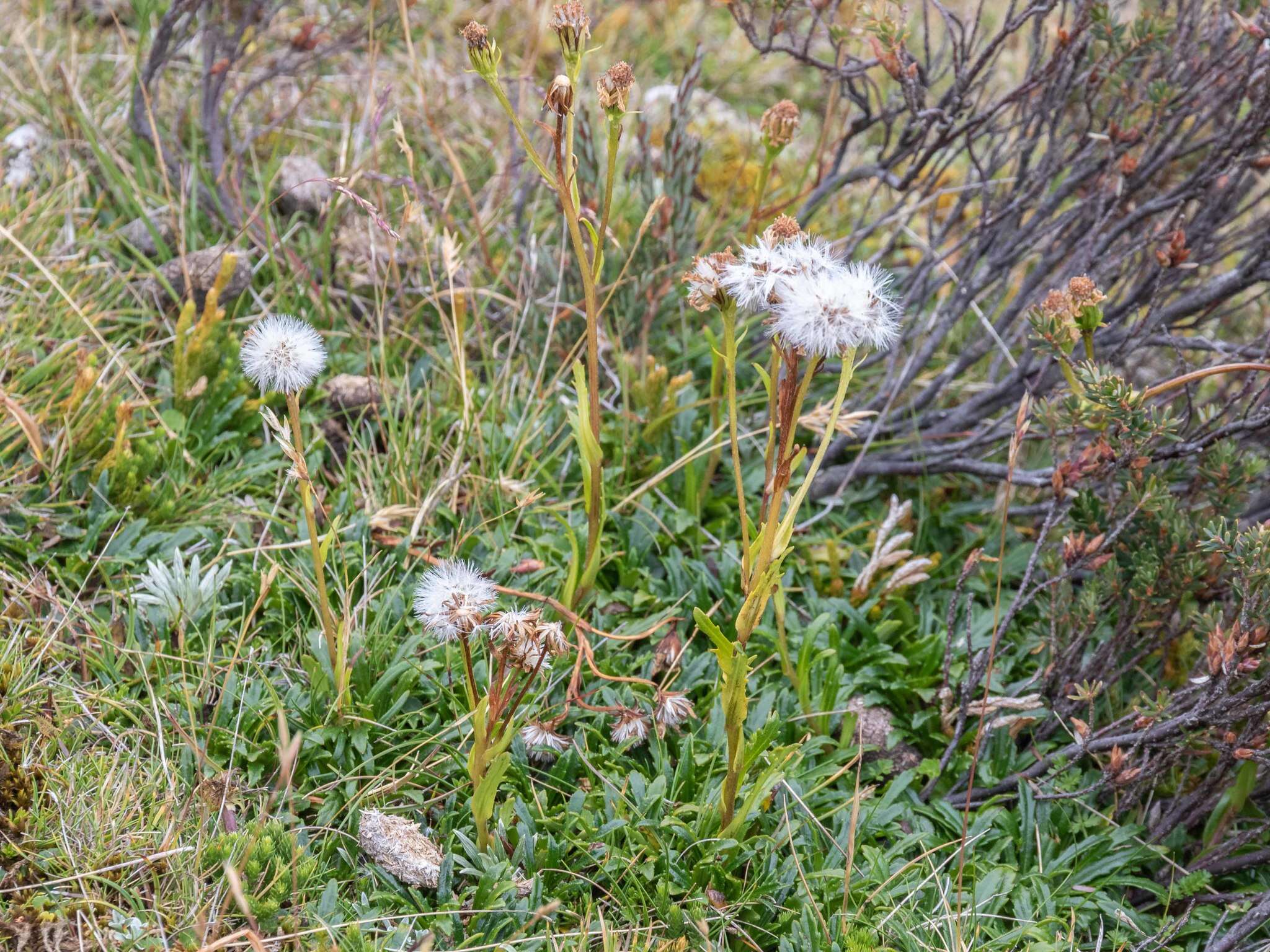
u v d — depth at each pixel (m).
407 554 0.53
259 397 0.60
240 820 0.43
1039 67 0.58
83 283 0.61
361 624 0.50
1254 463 0.50
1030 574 0.47
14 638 0.45
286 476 0.56
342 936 0.40
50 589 0.49
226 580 0.51
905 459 0.62
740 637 0.41
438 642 0.50
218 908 0.40
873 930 0.42
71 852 0.41
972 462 0.59
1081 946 0.45
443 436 0.59
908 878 0.46
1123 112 0.57
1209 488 0.53
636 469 0.59
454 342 0.60
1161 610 0.50
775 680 0.52
